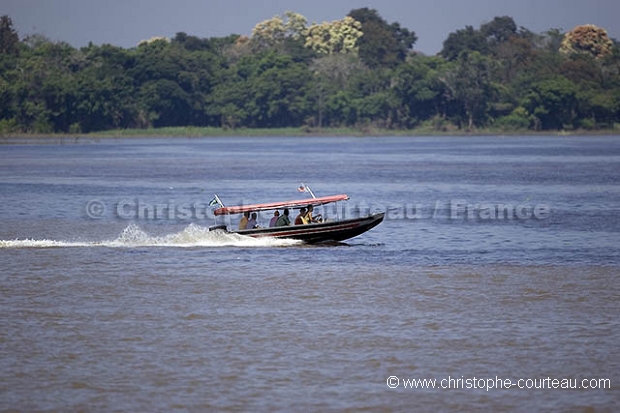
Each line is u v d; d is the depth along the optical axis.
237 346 76.38
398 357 73.69
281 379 68.56
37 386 66.94
